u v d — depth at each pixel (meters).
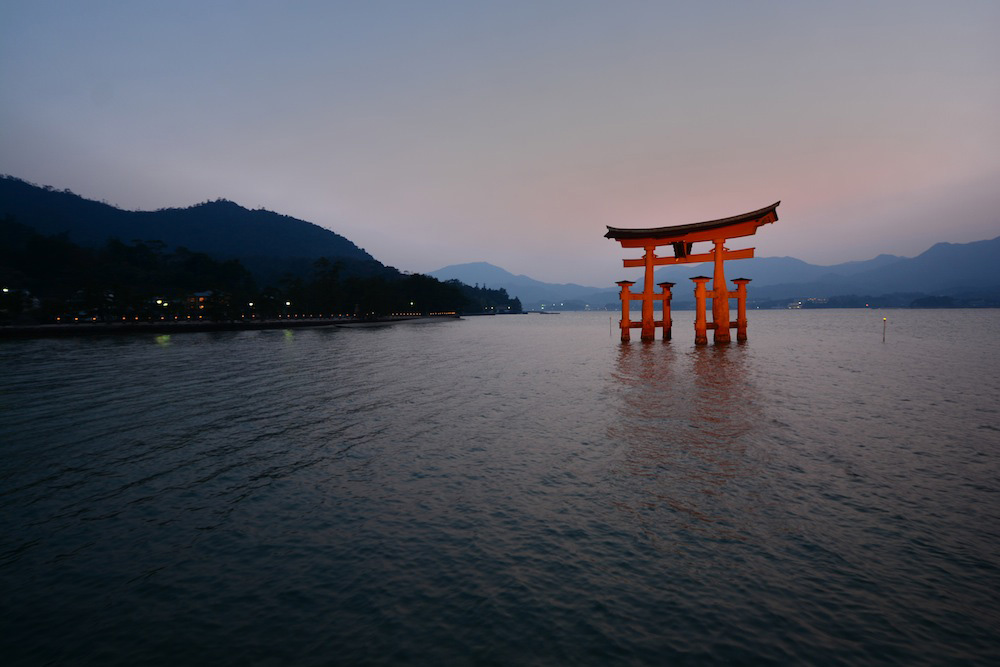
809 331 101.06
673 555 8.77
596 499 11.30
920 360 40.38
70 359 46.50
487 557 8.84
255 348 61.03
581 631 6.81
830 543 9.10
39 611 7.45
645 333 54.22
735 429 17.39
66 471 13.79
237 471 13.73
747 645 6.50
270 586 8.04
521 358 46.72
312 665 6.24
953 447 15.04
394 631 6.88
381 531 9.93
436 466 13.93
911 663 6.13
